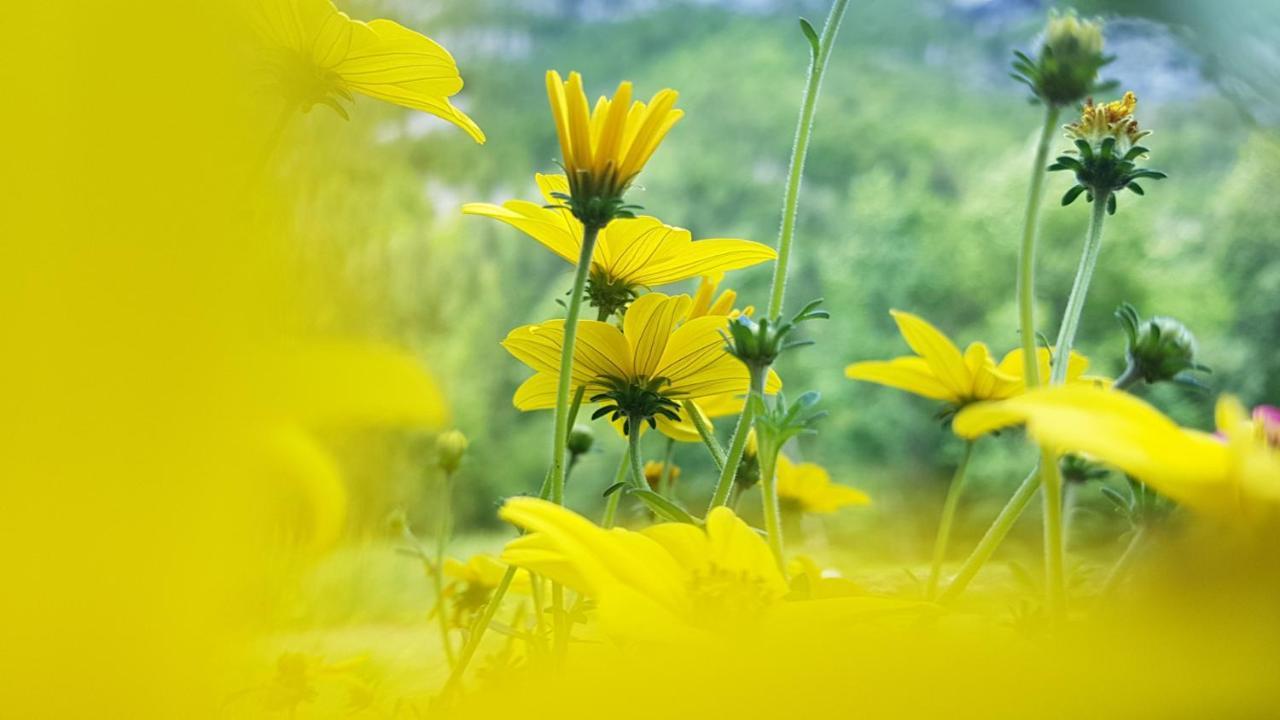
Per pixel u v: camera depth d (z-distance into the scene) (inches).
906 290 149.0
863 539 120.6
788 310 151.2
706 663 2.5
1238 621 2.6
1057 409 4.0
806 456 136.7
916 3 172.4
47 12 2.6
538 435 122.3
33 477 2.5
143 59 2.7
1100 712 2.3
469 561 12.6
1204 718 2.4
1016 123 165.2
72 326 2.5
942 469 129.2
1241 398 135.9
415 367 3.2
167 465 2.5
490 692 2.9
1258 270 140.3
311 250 3.3
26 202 2.6
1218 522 3.3
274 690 3.4
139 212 2.6
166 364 2.6
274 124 3.8
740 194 163.6
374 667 7.0
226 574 2.6
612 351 8.9
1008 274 147.2
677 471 14.1
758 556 5.5
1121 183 8.1
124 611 2.5
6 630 2.4
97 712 2.4
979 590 6.0
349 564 5.2
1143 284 141.1
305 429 3.0
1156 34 145.0
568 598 9.2
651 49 173.8
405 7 9.0
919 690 2.4
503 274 126.6
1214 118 147.9
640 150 8.1
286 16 8.2
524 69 151.4
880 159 164.4
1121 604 2.7
